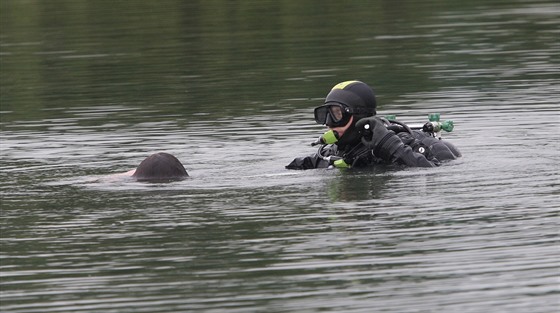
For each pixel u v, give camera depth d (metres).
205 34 86.12
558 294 24.88
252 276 26.80
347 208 33.03
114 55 78.00
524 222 30.58
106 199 35.56
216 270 27.30
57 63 75.75
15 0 108.62
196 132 49.75
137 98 61.22
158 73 69.69
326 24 88.94
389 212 32.34
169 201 34.91
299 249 28.78
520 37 77.94
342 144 40.12
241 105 56.91
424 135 41.25
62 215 33.53
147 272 27.36
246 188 36.59
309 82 63.31
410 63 68.62
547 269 26.48
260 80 64.94
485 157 40.84
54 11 102.19
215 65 71.62
